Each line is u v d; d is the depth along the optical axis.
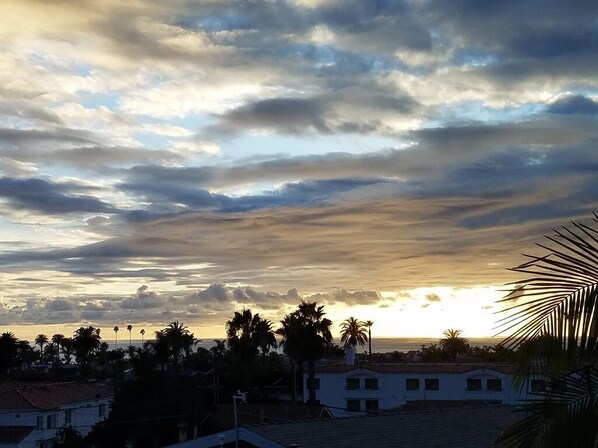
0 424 59.41
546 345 8.40
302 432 26.45
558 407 8.78
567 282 8.44
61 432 61.19
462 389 70.75
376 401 74.12
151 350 104.62
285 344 81.06
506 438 9.17
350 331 128.88
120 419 57.91
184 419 57.12
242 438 26.28
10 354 118.75
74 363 167.50
